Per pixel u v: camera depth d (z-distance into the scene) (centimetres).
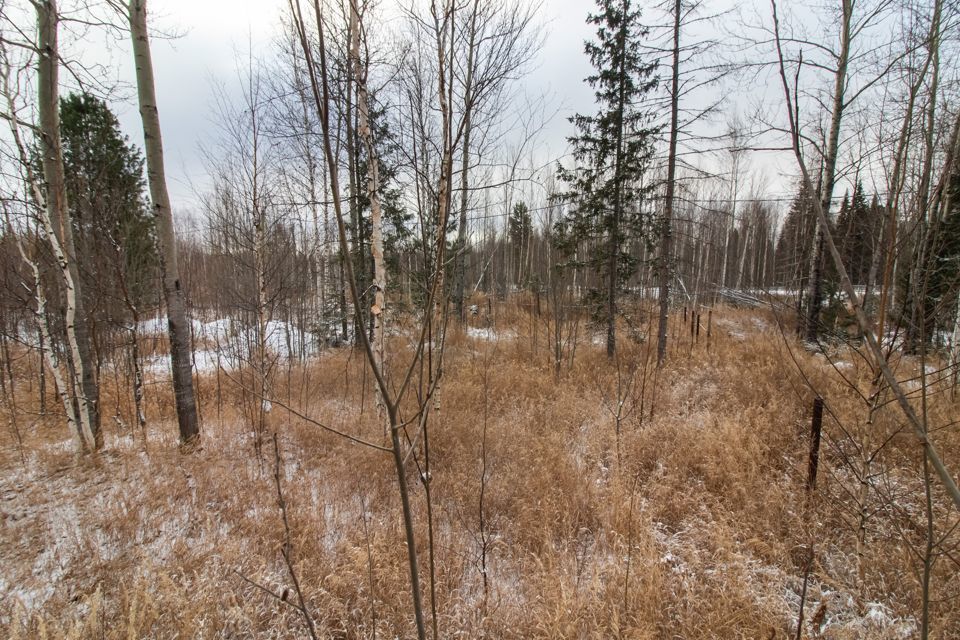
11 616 264
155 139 467
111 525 353
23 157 445
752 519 371
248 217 672
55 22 450
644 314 1170
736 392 626
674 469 459
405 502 129
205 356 1047
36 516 373
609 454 502
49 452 508
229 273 827
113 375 898
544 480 429
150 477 429
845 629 269
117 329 829
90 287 607
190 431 512
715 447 467
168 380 852
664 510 401
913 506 366
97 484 432
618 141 900
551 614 281
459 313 1284
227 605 283
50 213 479
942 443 412
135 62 450
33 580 300
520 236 1806
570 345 1008
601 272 977
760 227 2177
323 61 88
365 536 351
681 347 996
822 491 383
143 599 272
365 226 989
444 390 691
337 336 1284
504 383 742
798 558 338
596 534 376
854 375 504
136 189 847
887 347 265
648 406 623
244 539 348
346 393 743
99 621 264
